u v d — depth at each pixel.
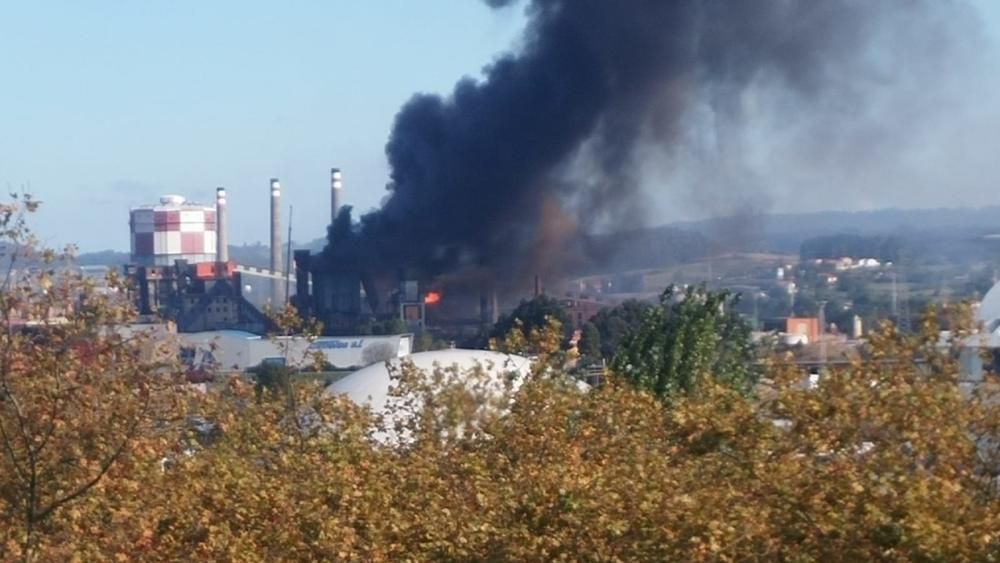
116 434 17.53
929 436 14.37
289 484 19.39
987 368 16.16
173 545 18.44
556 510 17.16
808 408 14.69
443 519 18.05
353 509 18.44
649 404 21.84
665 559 15.31
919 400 14.47
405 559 17.64
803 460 14.59
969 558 13.07
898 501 13.51
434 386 25.25
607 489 16.94
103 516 18.00
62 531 17.53
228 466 19.92
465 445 22.48
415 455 21.06
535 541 16.89
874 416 14.48
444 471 20.91
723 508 14.86
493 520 17.70
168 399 18.39
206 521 18.48
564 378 24.75
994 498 14.13
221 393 23.09
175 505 18.61
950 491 13.53
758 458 14.93
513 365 28.98
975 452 14.62
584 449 21.22
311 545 18.05
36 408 17.03
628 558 16.08
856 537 13.69
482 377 26.33
